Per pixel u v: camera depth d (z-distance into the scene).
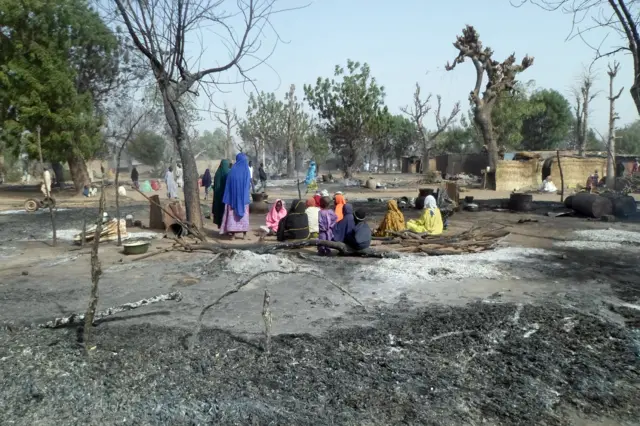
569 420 3.67
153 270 8.41
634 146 60.31
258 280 7.64
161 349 4.79
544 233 12.55
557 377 4.30
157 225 13.48
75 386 4.05
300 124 55.22
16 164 46.47
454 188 19.98
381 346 4.93
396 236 10.88
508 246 10.60
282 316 5.92
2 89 24.94
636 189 28.80
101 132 27.05
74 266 8.88
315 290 7.07
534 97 60.91
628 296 6.77
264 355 4.67
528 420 3.65
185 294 6.91
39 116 24.45
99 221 4.94
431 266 8.45
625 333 5.30
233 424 3.57
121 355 4.65
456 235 11.11
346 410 3.74
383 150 67.06
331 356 4.66
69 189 30.47
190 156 11.84
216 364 4.47
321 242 9.34
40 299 6.73
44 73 24.44
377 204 21.23
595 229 13.29
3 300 6.68
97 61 27.56
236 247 9.80
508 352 4.80
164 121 26.89
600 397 3.97
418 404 3.84
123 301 6.62
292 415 3.67
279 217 12.39
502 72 34.62
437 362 4.57
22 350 4.77
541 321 5.64
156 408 3.74
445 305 6.32
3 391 3.98
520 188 32.62
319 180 43.22
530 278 7.77
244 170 11.46
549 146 62.59
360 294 6.88
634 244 10.90
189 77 11.86
